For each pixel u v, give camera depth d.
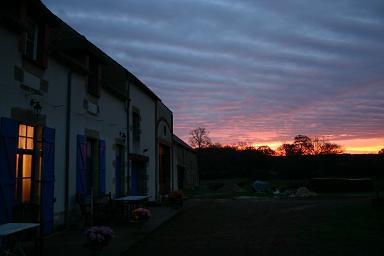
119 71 14.91
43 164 8.94
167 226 11.76
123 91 15.12
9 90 7.79
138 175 17.69
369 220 12.50
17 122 8.02
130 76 15.81
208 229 11.12
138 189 17.52
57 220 9.70
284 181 44.44
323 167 48.47
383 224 11.63
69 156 10.43
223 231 10.74
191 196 27.62
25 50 8.41
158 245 8.72
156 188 19.52
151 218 13.10
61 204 9.95
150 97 19.11
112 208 11.30
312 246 8.47
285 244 8.73
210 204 20.05
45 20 9.12
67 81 10.47
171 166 23.45
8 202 7.56
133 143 16.58
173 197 17.11
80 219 10.73
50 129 9.34
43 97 9.14
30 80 8.58
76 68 10.80
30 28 8.91
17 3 8.05
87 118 11.68
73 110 10.75
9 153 7.66
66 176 10.21
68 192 10.30
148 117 18.67
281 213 15.27
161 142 20.84
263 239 9.41
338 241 9.04
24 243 8.02
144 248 8.38
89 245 6.70
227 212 15.85
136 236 9.55
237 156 55.50
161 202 18.39
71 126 10.59
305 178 48.34
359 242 8.89
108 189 13.25
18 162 8.38
